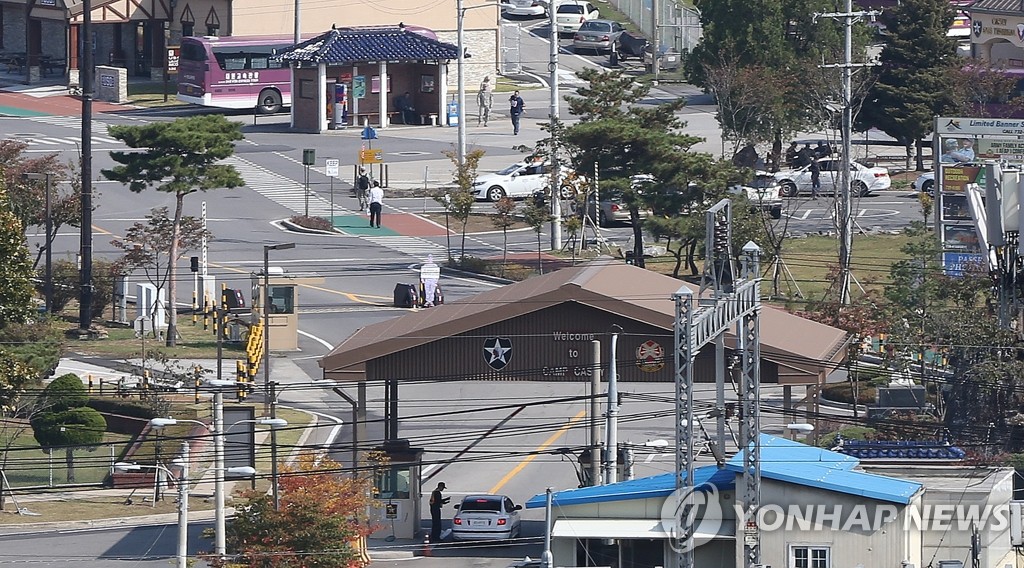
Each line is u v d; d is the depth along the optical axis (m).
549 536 122.38
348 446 163.62
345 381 155.50
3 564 146.50
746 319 121.31
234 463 170.88
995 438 161.00
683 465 124.62
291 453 168.00
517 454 158.62
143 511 163.38
